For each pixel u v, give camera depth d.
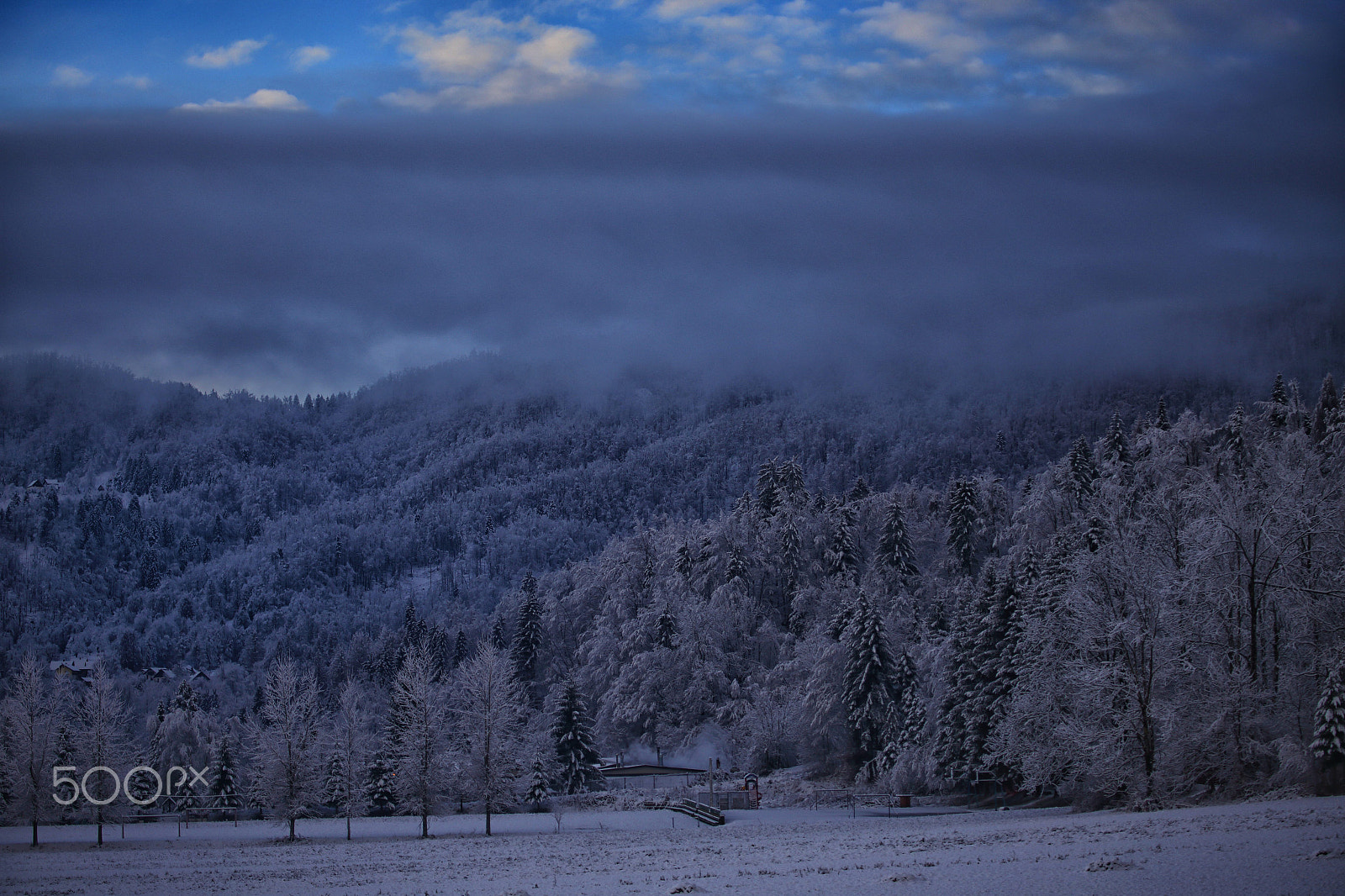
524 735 91.62
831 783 84.19
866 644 84.19
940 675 74.75
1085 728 47.41
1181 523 53.19
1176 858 25.77
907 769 73.69
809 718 89.12
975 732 66.50
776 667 103.44
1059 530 75.12
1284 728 43.72
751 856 38.12
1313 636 47.16
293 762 68.25
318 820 83.62
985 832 39.28
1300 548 48.28
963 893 23.84
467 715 71.62
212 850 60.28
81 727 77.62
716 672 107.75
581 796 87.44
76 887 40.59
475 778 69.88
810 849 39.41
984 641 67.81
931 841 37.69
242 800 91.94
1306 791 39.19
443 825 72.94
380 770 86.69
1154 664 46.88
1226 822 31.84
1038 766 51.97
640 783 95.69
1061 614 54.19
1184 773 45.69
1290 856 24.59
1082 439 101.00
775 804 76.88
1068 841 32.12
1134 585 47.03
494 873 37.94
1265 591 47.28
